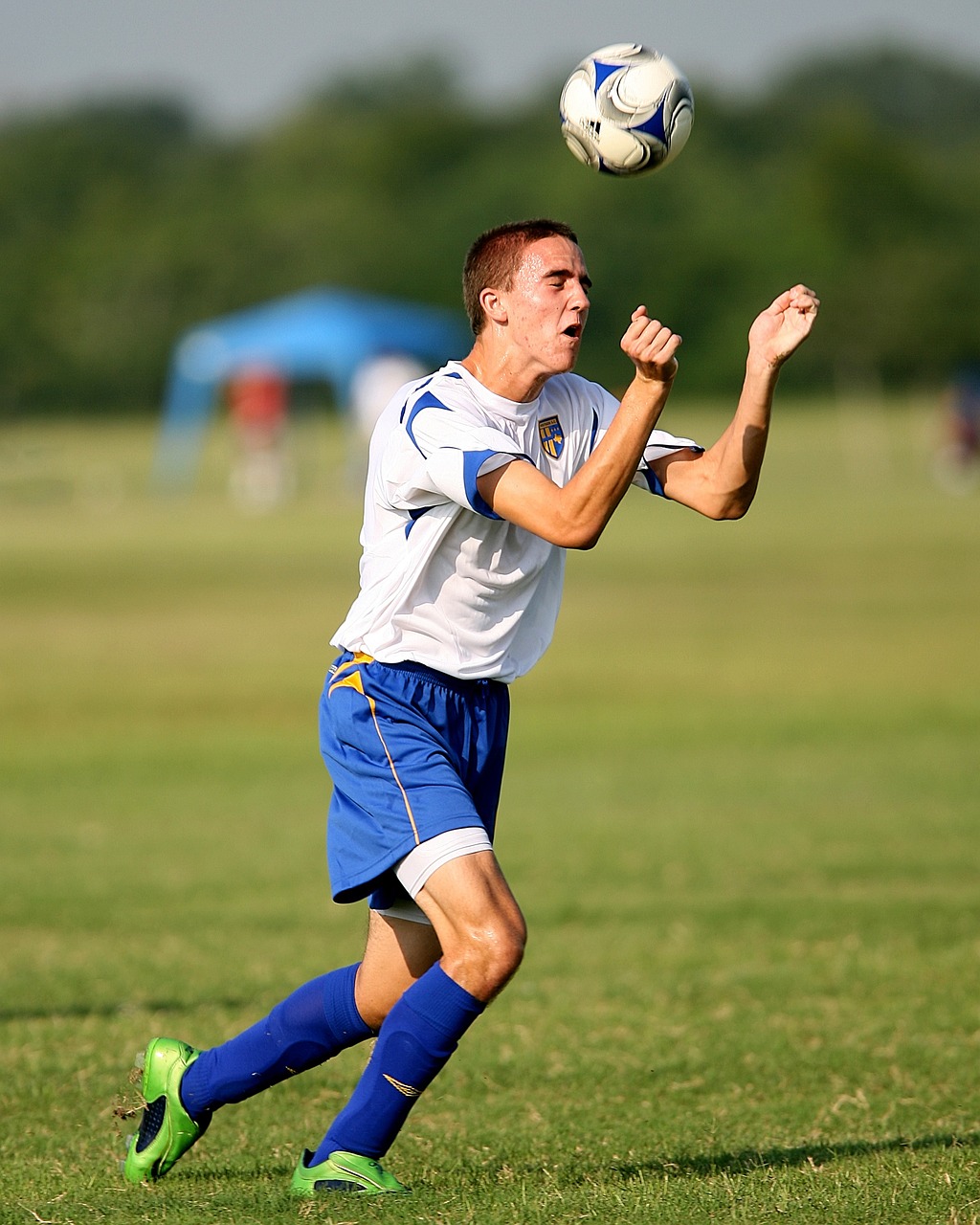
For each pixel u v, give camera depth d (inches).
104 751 1834.4
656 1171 614.5
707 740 1856.5
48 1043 834.2
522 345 581.0
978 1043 818.2
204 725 1979.6
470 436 560.7
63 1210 565.0
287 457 6176.2
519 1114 720.3
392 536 589.3
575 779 1656.0
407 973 591.8
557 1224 536.7
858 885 1203.2
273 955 1032.2
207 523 4589.1
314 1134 694.5
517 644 610.2
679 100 641.6
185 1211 556.4
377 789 571.2
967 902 1139.9
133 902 1182.3
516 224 587.8
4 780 1681.8
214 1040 832.3
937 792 1541.6
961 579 3193.9
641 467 639.8
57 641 2576.3
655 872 1262.3
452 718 590.2
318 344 5506.9
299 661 2395.4
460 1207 555.8
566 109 649.6
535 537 594.2
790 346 602.5
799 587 3159.5
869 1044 821.9
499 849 1352.1
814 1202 556.7
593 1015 892.6
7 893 1210.0
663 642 2549.2
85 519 4776.1
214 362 5575.8
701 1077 775.7
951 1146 647.1
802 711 2011.6
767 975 969.5
